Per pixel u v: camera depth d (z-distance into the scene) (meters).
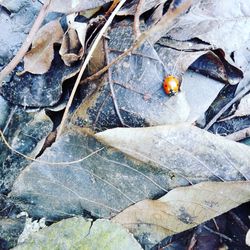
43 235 0.10
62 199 0.11
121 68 0.11
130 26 0.12
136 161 0.11
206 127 0.12
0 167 0.11
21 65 0.12
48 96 0.12
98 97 0.11
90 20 0.12
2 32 0.13
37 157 0.11
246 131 0.12
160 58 0.11
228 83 0.12
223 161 0.10
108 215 0.11
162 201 0.10
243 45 0.12
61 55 0.12
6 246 0.11
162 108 0.11
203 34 0.11
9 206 0.11
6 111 0.12
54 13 0.12
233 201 0.10
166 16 0.11
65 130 0.11
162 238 0.11
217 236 0.11
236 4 0.12
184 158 0.10
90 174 0.11
